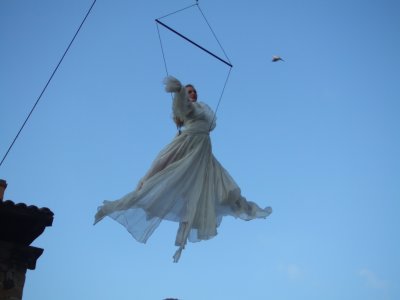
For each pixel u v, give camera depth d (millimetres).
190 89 8125
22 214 9094
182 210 7023
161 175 7039
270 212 7504
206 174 7406
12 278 9234
